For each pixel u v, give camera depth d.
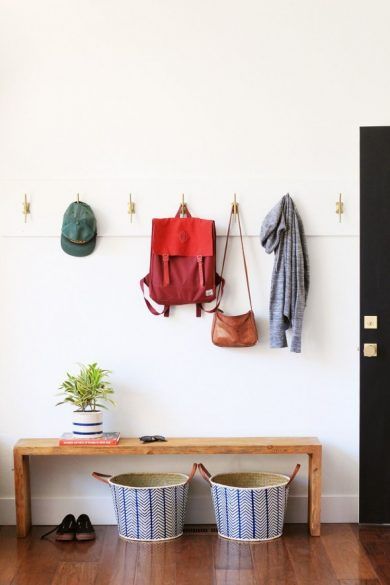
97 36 4.22
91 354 4.25
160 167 4.24
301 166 4.25
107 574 3.49
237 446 4.01
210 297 4.12
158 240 4.10
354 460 4.25
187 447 4.00
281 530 4.02
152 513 3.91
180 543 3.91
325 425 4.26
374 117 4.24
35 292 4.25
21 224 4.22
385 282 4.23
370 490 4.24
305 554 3.74
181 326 4.25
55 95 4.23
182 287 4.10
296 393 4.26
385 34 4.23
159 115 4.24
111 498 4.25
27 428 4.24
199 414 4.26
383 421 4.24
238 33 4.23
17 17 4.22
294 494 4.26
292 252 4.13
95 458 4.25
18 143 4.23
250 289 4.25
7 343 4.24
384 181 4.23
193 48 4.23
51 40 4.22
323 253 4.25
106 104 4.23
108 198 4.23
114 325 4.25
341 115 4.24
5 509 4.23
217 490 3.98
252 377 4.27
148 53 4.23
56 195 4.23
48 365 4.25
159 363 4.26
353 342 4.26
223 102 4.24
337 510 4.25
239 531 3.93
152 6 4.23
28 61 4.22
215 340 4.14
